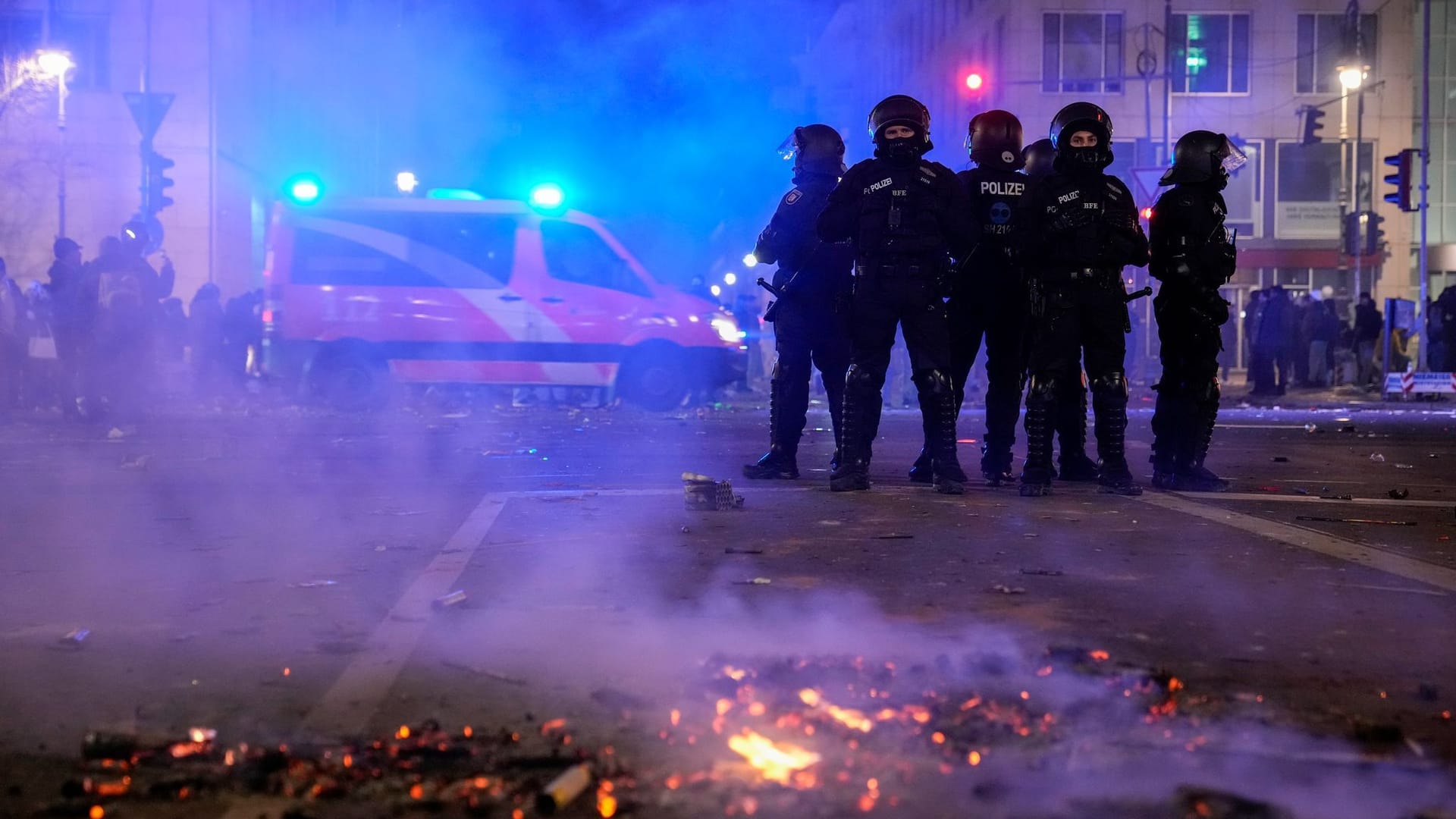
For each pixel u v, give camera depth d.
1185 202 8.46
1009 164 8.40
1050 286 8.09
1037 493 8.05
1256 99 49.88
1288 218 50.25
